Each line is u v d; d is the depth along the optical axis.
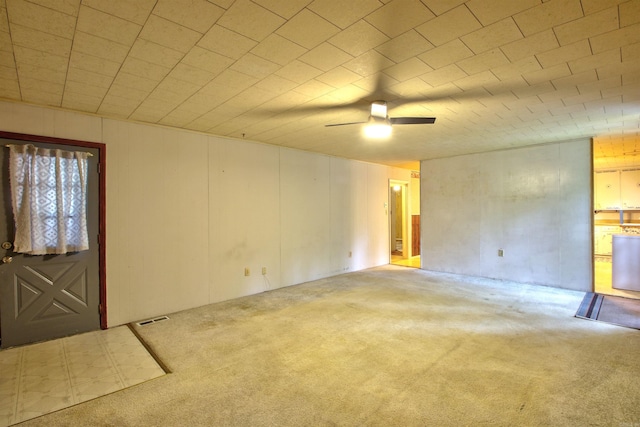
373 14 1.73
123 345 3.01
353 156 6.22
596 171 7.86
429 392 2.21
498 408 2.03
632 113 3.48
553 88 2.78
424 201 6.66
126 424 1.92
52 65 2.29
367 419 1.94
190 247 4.12
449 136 4.57
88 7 1.64
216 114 3.47
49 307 3.17
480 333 3.23
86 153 3.36
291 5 1.65
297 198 5.45
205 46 2.06
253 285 4.79
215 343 3.04
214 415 1.99
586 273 4.75
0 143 2.91
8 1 1.57
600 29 1.88
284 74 2.49
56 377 2.45
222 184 4.45
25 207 3.01
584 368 2.51
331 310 3.99
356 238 6.63
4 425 1.91
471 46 2.08
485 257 5.78
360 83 2.67
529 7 1.67
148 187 3.78
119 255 3.57
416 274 6.16
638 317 3.64
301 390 2.26
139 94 2.87
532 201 5.23
